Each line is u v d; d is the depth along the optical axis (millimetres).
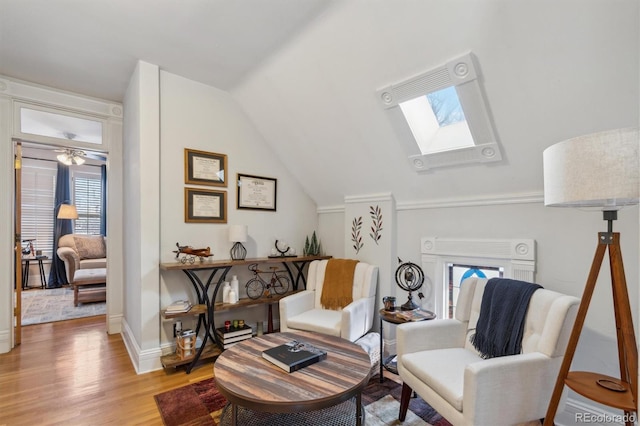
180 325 2709
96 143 3441
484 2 1546
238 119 3248
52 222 6164
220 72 2793
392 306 2432
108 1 1909
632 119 1530
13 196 3006
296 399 1334
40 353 2896
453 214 2553
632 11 1296
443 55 1836
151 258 2586
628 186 1032
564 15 1419
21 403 2062
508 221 2215
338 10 1952
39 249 6020
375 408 1996
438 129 2410
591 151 1111
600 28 1385
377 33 1952
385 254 2975
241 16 2045
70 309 4457
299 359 1661
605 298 1756
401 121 2301
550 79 1628
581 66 1519
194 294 2887
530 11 1476
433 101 2336
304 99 2715
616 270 1199
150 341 2564
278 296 3236
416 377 1715
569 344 1304
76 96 3283
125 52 2479
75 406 2029
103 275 4844
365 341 2598
